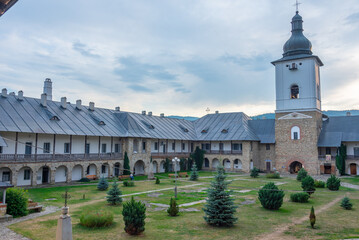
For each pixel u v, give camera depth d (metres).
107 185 34.72
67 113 46.81
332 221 20.72
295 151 57.69
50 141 41.16
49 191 33.09
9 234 16.52
